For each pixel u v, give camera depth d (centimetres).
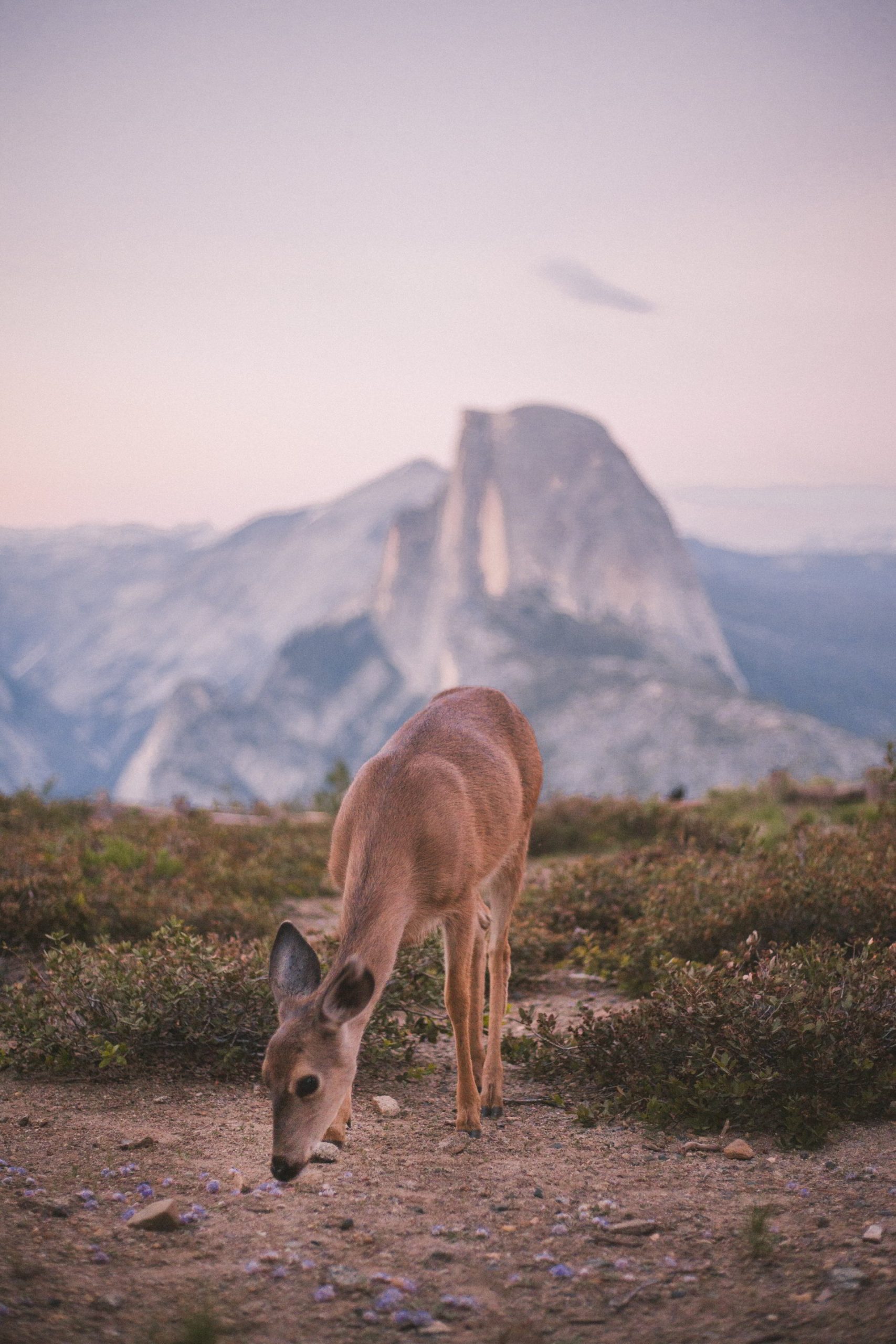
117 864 1077
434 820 486
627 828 1448
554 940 852
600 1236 382
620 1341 312
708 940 749
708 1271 353
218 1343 309
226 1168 445
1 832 1336
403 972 641
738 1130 490
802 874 809
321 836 1454
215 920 867
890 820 1130
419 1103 539
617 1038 554
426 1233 386
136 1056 582
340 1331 319
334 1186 429
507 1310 332
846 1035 514
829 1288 332
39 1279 341
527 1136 489
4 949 790
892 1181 417
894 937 724
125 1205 406
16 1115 509
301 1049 403
